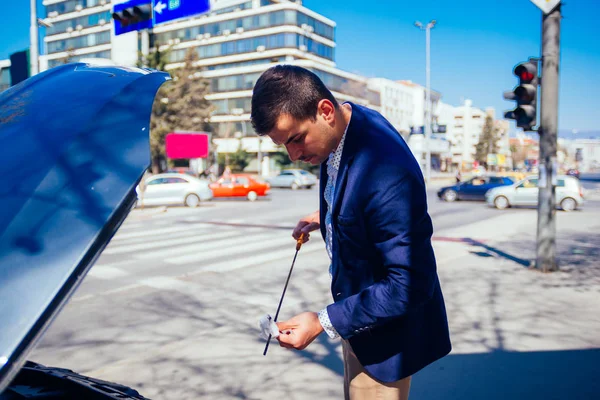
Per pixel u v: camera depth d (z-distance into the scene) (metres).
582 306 5.26
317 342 4.36
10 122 1.23
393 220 1.43
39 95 1.34
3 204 0.99
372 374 1.63
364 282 1.61
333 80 60.62
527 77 6.69
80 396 1.41
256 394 3.37
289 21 59.62
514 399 3.24
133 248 9.87
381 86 71.62
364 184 1.47
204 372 3.74
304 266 7.85
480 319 4.86
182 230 12.69
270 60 60.97
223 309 5.49
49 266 0.90
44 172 1.05
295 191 32.56
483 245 9.65
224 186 23.36
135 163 1.09
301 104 1.47
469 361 3.85
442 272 7.04
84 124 1.16
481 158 92.06
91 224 0.96
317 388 3.46
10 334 0.81
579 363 3.77
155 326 4.91
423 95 84.75
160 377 3.66
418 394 3.33
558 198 18.06
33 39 15.56
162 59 41.88
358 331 1.51
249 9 61.59
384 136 1.55
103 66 1.57
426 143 43.12
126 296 6.09
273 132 1.50
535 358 3.88
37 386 1.48
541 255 7.05
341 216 1.54
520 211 17.84
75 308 5.56
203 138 39.44
